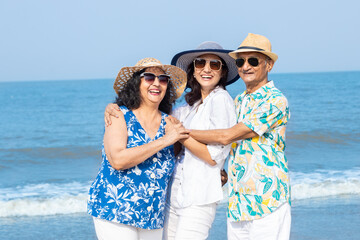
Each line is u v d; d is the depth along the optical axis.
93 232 7.97
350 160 15.36
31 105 47.22
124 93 3.61
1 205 9.49
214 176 3.85
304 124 25.27
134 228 3.53
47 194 10.73
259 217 3.69
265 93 3.75
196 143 3.70
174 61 4.15
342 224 7.95
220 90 3.92
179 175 3.89
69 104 47.69
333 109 33.78
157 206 3.59
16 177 13.44
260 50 3.73
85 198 10.08
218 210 9.09
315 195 10.28
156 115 3.73
